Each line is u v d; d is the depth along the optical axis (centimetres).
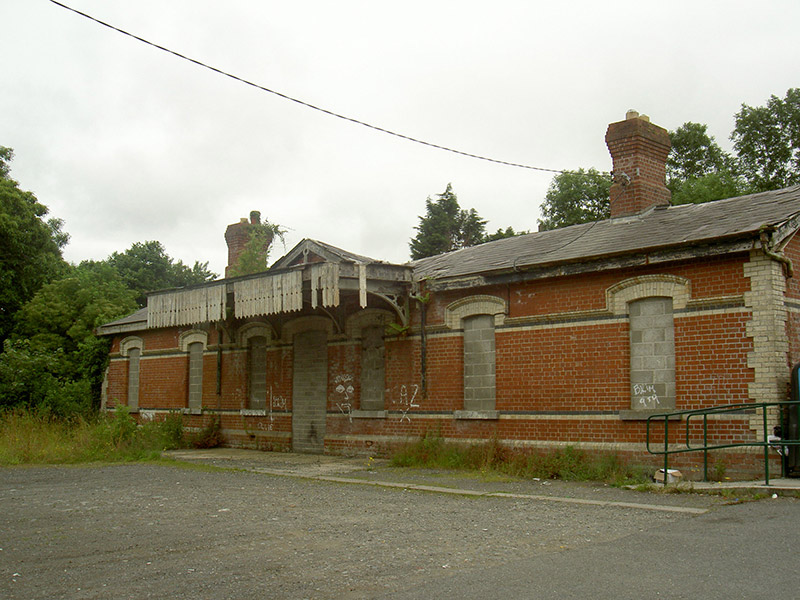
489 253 1773
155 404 2497
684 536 763
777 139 3559
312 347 1991
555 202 4156
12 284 3000
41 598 573
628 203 1662
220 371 2248
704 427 1148
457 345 1606
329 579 616
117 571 656
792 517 851
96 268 4006
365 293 1559
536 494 1120
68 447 1845
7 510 1018
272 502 1066
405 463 1562
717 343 1222
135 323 2588
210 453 1988
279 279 1633
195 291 1848
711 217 1405
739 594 548
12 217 2947
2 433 1975
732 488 1046
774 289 1170
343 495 1138
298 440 1991
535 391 1459
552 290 1452
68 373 2766
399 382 1719
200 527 867
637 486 1146
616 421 1338
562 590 569
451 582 598
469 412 1554
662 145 1720
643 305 1334
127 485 1291
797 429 1117
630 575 609
